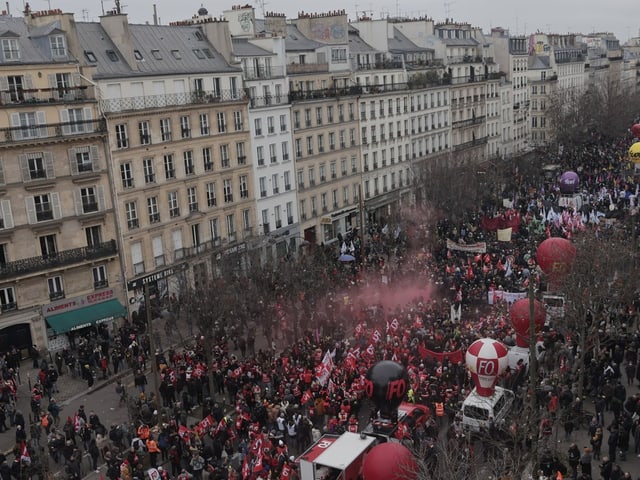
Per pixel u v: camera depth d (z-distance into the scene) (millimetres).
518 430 29453
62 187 55750
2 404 43188
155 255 63562
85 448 37719
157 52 66125
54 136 54625
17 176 53031
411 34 112062
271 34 78750
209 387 43594
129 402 41688
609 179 90875
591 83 161250
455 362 40438
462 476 26344
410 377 36812
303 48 86062
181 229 66000
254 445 32156
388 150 96938
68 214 56375
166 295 62250
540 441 28641
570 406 33938
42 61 54938
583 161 109188
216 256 67062
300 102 79250
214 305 47188
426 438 31188
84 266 57344
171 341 54938
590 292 38969
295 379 39688
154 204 63219
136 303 61094
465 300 52500
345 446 28562
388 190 97750
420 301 52375
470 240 69438
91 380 47719
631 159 80312
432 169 84312
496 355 33531
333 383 38594
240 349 50469
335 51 87312
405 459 25469
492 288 51781
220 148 69625
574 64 165500
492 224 72438
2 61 52719
